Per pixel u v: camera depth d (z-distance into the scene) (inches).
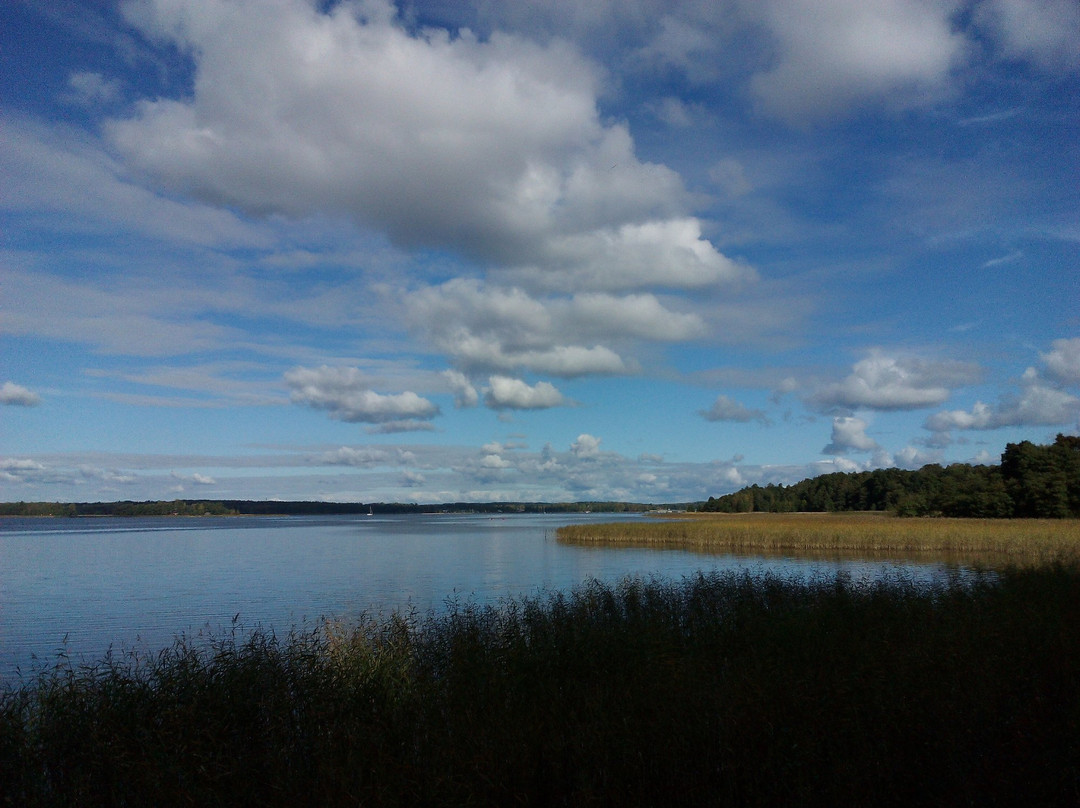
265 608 1198.9
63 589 1584.6
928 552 2095.2
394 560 2236.7
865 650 379.6
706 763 266.2
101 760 298.4
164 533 5546.3
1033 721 281.1
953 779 251.9
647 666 377.1
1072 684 323.6
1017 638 393.4
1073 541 1868.8
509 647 448.1
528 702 349.1
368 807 253.3
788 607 569.3
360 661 415.2
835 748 270.7
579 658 434.6
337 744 304.7
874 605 541.3
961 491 4271.7
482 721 315.6
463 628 520.4
